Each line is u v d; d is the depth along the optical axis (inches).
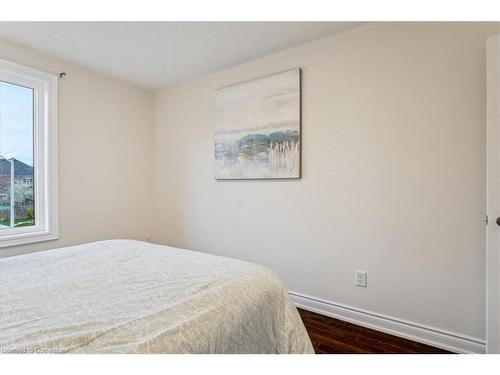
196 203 116.2
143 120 125.3
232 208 105.3
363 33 76.5
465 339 63.4
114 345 27.7
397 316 72.4
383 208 74.1
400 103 71.2
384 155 73.7
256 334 41.0
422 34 68.2
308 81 86.4
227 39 84.0
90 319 32.2
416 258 69.7
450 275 65.4
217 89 107.9
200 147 114.3
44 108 93.3
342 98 80.1
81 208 103.0
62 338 28.0
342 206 80.7
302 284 88.7
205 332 32.7
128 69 105.5
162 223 128.4
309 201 86.8
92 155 106.4
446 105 65.5
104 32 79.9
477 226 62.3
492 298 56.6
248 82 98.7
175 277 45.7
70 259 56.4
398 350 64.9
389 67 72.7
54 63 95.0
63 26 76.7
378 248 75.1
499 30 60.0
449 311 65.6
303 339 47.5
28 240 88.4
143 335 29.5
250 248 100.5
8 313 33.5
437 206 66.9
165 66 103.0
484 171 61.5
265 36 82.4
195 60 98.1
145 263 53.7
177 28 78.0
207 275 46.3
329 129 82.6
